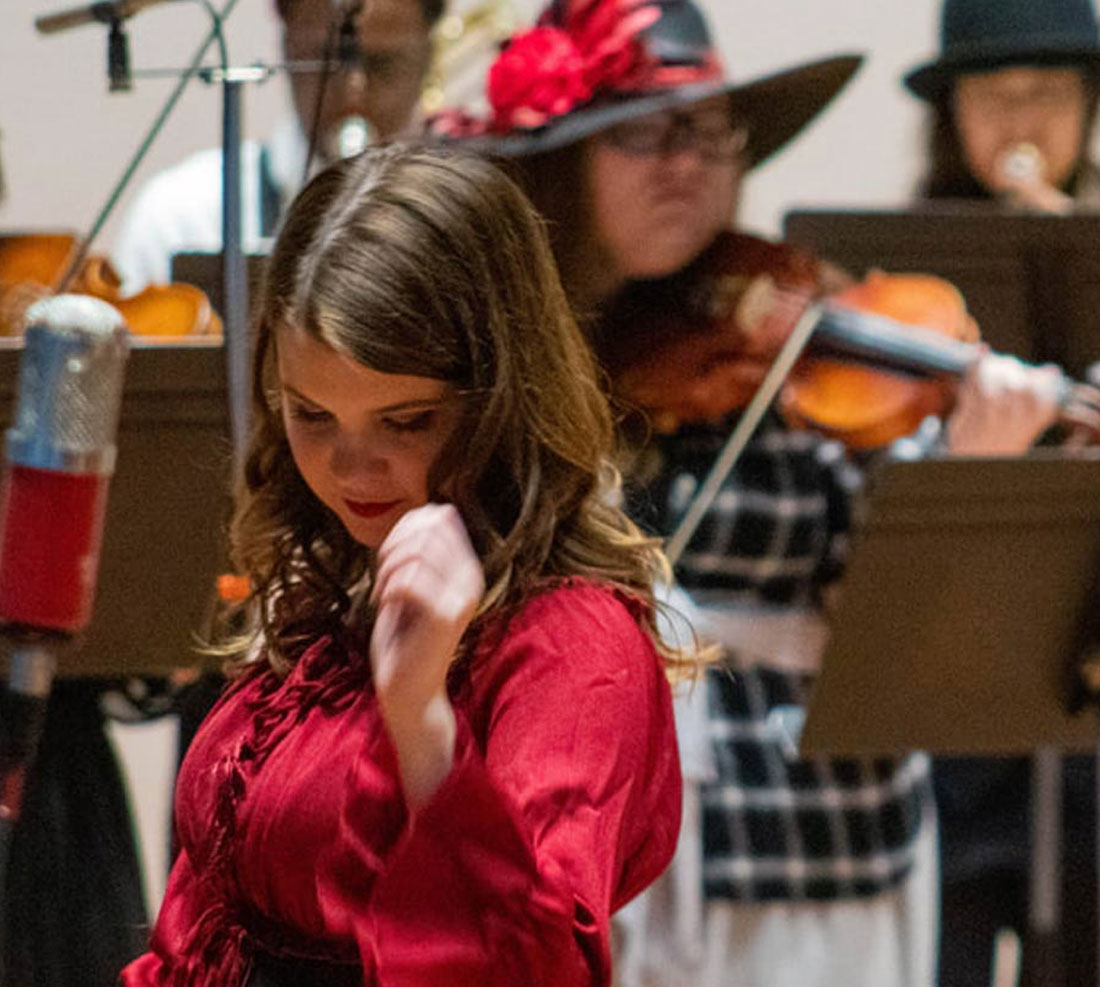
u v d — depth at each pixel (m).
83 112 13.80
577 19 9.55
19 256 8.93
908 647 8.27
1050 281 9.77
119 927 8.65
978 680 8.41
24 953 8.30
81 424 4.88
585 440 4.96
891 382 9.48
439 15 10.11
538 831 4.34
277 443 5.46
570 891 4.23
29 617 4.94
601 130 9.30
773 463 9.17
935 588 8.23
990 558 8.25
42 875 8.41
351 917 4.33
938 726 8.41
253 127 13.94
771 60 15.38
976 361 9.43
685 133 9.34
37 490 4.88
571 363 4.97
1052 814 10.17
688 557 9.02
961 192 11.86
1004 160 11.59
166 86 13.88
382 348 4.58
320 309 4.59
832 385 9.45
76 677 8.52
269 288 4.82
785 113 10.17
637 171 9.28
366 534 4.84
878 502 8.02
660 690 4.82
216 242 10.49
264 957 4.91
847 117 15.45
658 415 9.18
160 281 10.50
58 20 7.20
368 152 4.95
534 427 4.84
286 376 4.73
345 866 4.38
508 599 4.74
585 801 4.41
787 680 9.00
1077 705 8.53
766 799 8.80
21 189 13.77
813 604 9.22
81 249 7.55
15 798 5.08
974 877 10.82
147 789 14.71
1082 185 11.95
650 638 4.88
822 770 8.88
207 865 5.02
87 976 8.51
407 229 4.70
